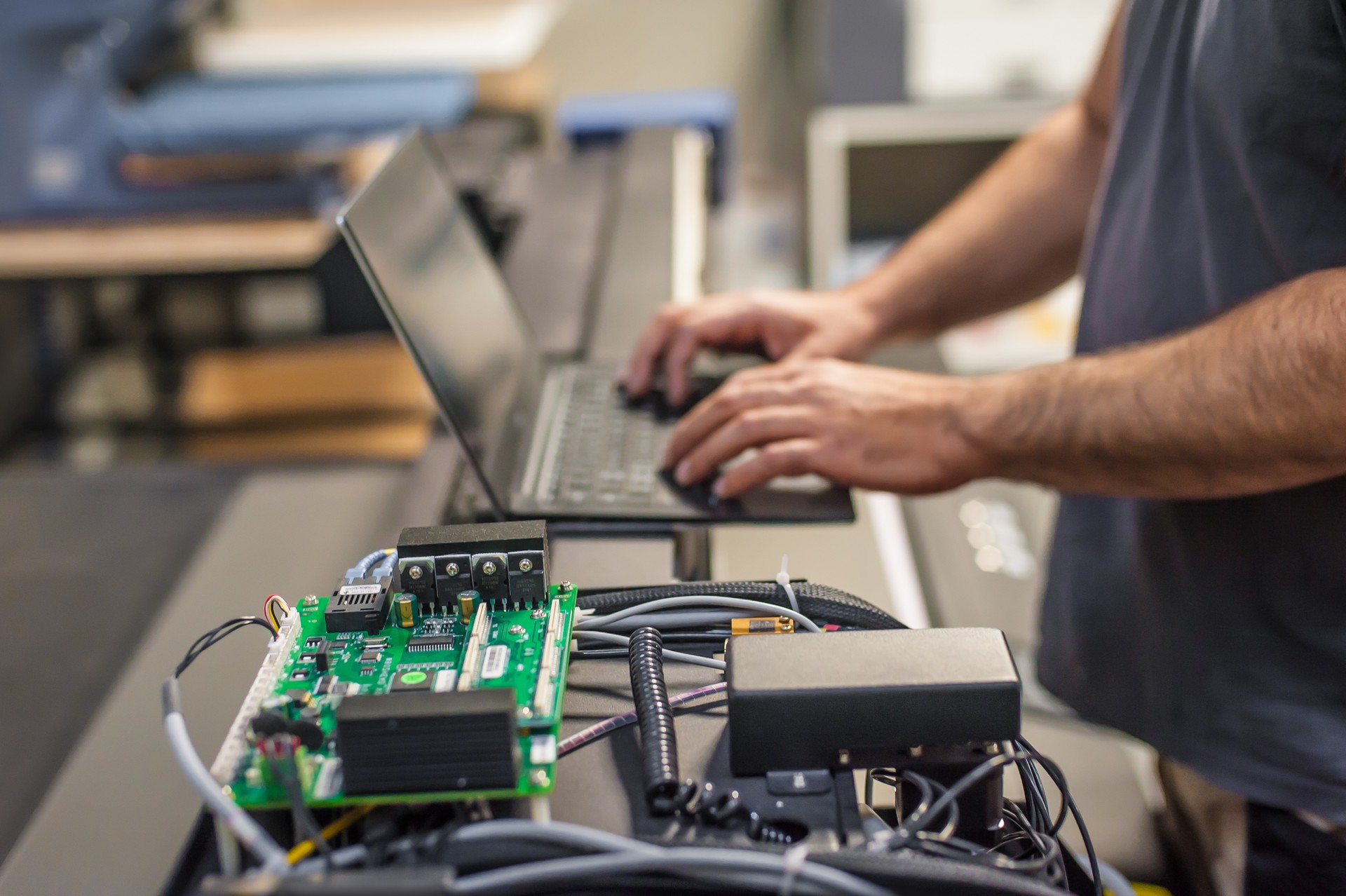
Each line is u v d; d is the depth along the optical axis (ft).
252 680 2.66
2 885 2.11
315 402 7.15
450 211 3.02
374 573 1.89
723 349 3.25
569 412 3.01
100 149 5.53
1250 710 2.50
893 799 2.02
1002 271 3.37
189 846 1.56
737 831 1.54
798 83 7.19
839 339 3.19
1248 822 2.53
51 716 2.72
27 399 6.98
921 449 2.57
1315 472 2.12
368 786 1.49
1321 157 2.15
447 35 6.53
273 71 6.18
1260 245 2.36
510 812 1.55
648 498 2.59
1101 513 2.88
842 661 1.65
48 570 3.29
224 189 5.62
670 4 8.43
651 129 5.24
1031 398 2.49
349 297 3.40
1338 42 2.06
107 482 3.78
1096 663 2.88
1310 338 2.02
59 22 5.32
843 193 5.61
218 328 6.95
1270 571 2.44
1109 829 2.78
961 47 5.65
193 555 3.34
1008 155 3.61
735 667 1.64
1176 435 2.24
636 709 1.71
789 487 2.65
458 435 2.35
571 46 8.57
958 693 1.60
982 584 4.02
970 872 1.40
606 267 3.86
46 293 6.68
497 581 1.81
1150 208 2.60
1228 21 2.26
